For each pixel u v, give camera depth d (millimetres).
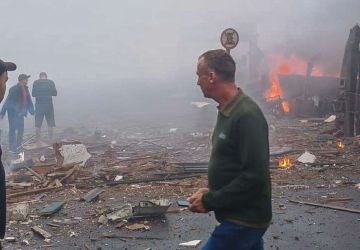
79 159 8922
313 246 5023
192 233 5453
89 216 6125
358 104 11625
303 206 6434
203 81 2926
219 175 2863
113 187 7664
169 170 8641
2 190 2820
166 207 5910
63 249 5039
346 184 7559
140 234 5430
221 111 2900
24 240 5270
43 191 7488
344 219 5887
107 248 5043
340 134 12023
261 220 2842
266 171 2756
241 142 2760
